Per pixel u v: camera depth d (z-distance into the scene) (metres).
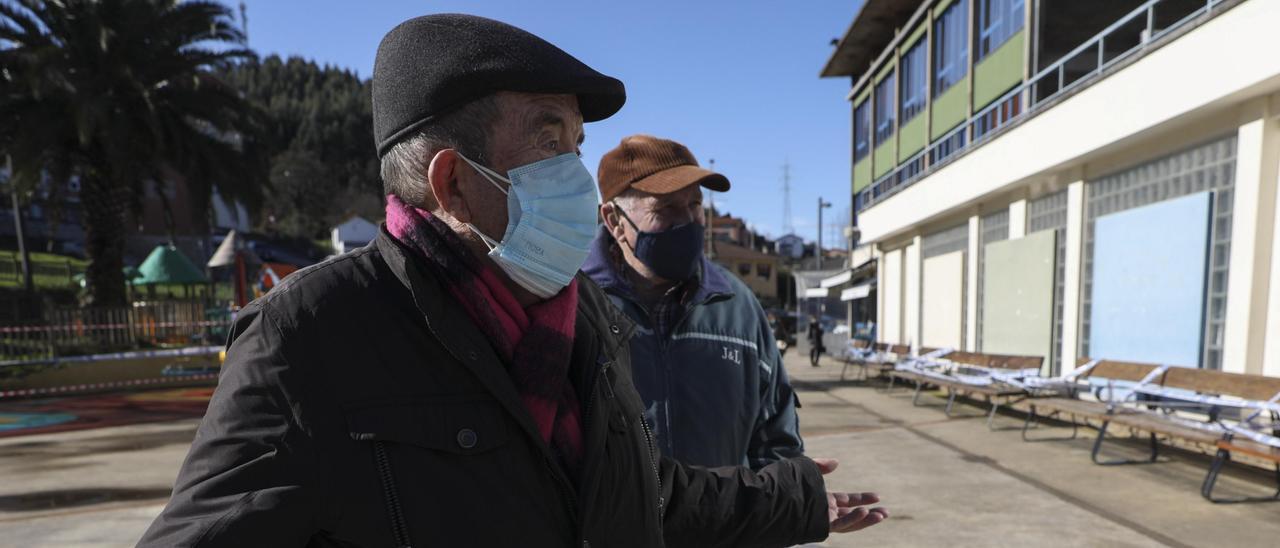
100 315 12.58
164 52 12.51
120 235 13.76
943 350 10.11
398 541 0.72
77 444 6.96
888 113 17.00
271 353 0.73
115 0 11.88
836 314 25.81
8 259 19.53
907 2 15.38
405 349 0.78
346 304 0.78
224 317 14.37
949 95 13.12
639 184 1.80
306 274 0.80
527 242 0.89
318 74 90.88
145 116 12.10
